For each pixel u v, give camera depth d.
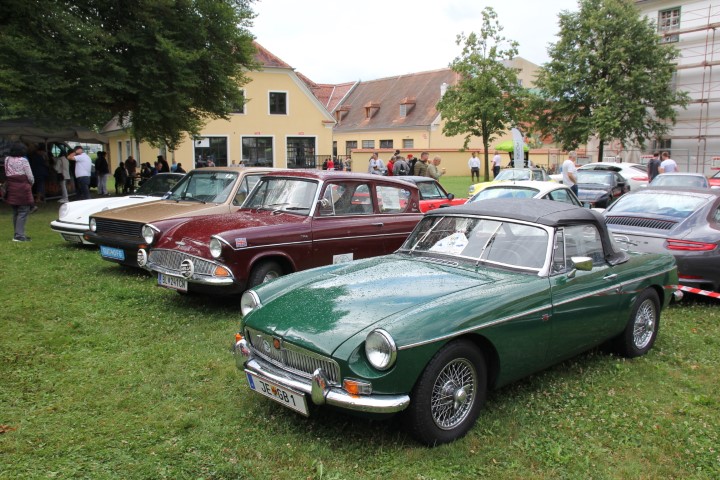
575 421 3.95
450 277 4.12
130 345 5.40
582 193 16.03
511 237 4.50
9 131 20.70
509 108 31.22
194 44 18.39
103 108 17.56
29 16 15.49
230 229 6.37
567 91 30.92
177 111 18.06
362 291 3.93
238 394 4.32
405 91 55.53
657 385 4.62
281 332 3.65
